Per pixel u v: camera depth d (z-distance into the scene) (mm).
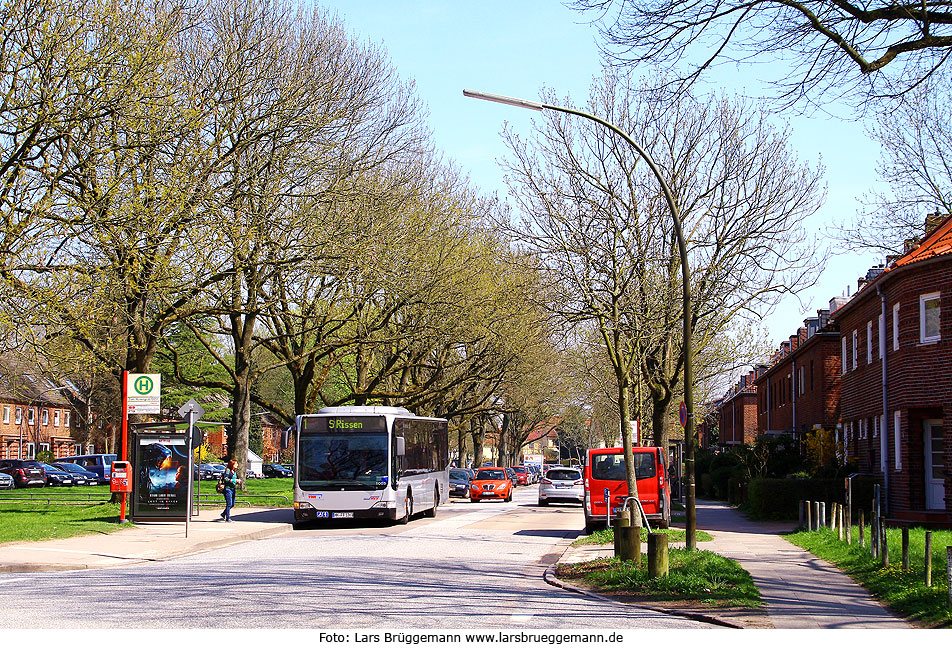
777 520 27844
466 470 53031
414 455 29078
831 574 14727
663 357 31172
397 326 37000
